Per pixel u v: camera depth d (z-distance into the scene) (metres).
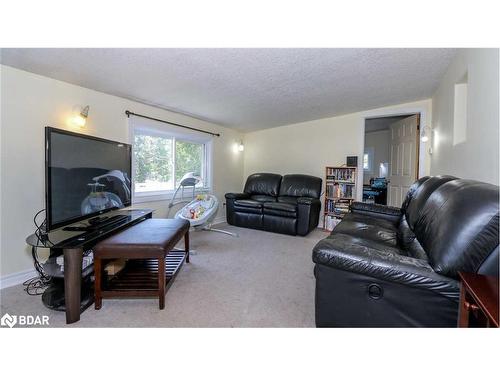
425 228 1.41
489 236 0.97
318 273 1.25
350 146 4.15
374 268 1.12
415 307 1.08
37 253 2.10
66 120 2.27
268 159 5.05
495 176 1.41
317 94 3.12
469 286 0.89
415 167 3.72
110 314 1.60
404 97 3.38
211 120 4.16
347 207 3.96
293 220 3.59
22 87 1.98
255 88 2.79
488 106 1.51
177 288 1.96
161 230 1.99
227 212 4.26
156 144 3.44
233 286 2.00
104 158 2.21
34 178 2.06
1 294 1.82
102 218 2.25
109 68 2.09
